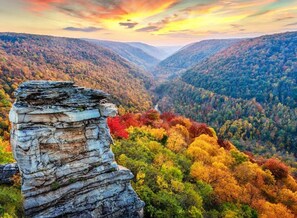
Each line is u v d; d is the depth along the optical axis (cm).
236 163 5347
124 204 2078
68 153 1850
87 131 1927
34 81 1764
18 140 1670
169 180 3253
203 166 4212
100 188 1998
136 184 2745
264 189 4534
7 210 1712
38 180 1744
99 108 1981
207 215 3008
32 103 1722
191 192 3120
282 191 4522
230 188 3766
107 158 2020
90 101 1919
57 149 1808
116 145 3875
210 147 5441
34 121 1728
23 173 1712
